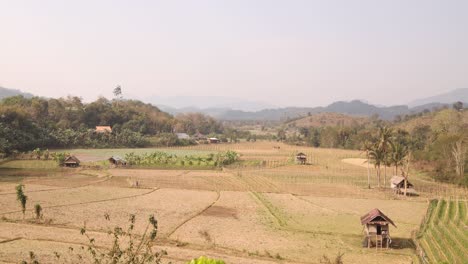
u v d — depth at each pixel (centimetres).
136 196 7869
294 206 7444
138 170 11962
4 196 7144
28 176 9875
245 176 11138
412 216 6750
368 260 4556
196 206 7150
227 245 4900
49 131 18025
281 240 5259
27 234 4816
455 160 10944
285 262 4338
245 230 5691
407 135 17625
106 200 7350
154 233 1791
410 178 11225
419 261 4441
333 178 11100
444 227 5938
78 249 4228
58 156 12600
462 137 11319
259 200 7869
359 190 9262
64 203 6894
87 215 6094
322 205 7588
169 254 4250
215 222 6062
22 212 6016
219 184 9725
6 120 15775
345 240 5372
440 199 8156
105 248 4250
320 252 4806
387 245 5038
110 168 12106
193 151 18812
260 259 4378
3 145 13250
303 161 14575
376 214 5138
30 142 15738
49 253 4044
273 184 9912
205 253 4428
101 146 19100
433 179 10919
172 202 7425
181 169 12419
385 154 9594
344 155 17712
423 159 12850
